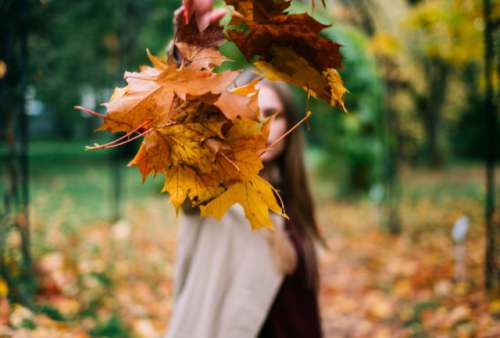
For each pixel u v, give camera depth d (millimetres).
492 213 4031
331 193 10352
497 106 4219
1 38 3086
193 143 661
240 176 673
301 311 1696
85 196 9180
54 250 4516
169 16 11242
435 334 3217
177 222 7531
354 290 4754
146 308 3791
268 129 676
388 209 7797
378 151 9203
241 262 1617
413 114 14297
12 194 3266
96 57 11031
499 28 4141
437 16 5219
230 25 725
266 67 737
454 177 14180
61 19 5035
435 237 6824
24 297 2895
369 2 7027
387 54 7117
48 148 18250
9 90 3162
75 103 12414
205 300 1620
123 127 645
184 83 646
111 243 5488
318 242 1911
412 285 4562
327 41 693
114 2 8555
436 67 13531
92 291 3650
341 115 9117
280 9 697
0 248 3018
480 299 3791
